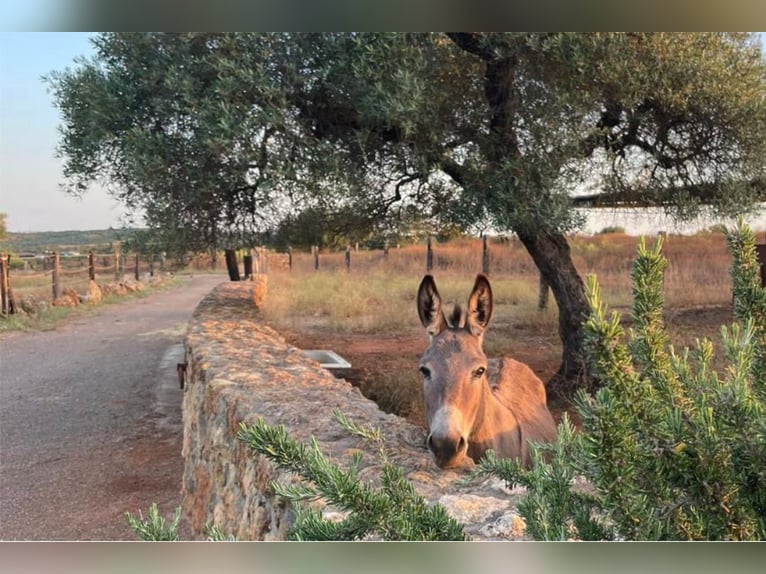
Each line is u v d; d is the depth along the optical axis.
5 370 10.36
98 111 5.71
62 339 13.56
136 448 6.36
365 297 15.32
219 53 5.44
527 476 1.53
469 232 6.33
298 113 5.95
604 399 1.04
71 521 4.68
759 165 6.57
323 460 1.33
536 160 5.77
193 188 6.00
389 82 5.30
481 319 2.89
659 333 1.16
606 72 5.49
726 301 12.54
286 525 1.97
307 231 7.52
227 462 3.22
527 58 5.62
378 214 7.25
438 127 5.95
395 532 1.24
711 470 1.07
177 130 5.95
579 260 14.23
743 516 1.07
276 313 13.36
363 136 5.75
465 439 2.48
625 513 1.05
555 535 1.24
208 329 6.03
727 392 1.10
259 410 3.10
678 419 1.08
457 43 5.70
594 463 1.06
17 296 17.94
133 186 6.64
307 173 5.87
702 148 6.91
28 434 6.88
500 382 3.88
